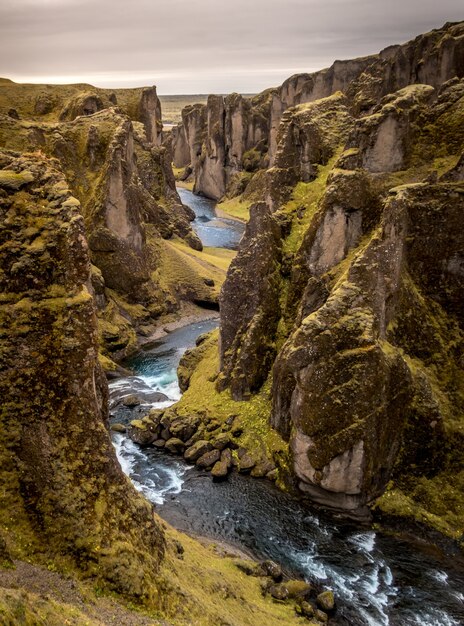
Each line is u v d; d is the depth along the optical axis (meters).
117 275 86.62
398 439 43.66
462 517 41.12
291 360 43.16
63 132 91.12
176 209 125.00
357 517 42.44
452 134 51.91
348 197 51.34
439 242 48.06
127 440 54.59
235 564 34.47
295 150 65.44
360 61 161.62
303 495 45.16
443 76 100.94
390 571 37.06
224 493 45.62
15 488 23.89
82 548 23.31
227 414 53.81
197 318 94.50
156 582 24.00
